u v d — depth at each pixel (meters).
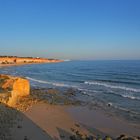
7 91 24.36
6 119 17.17
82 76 70.88
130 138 14.28
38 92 34.94
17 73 82.88
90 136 15.76
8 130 14.94
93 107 26.19
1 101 21.39
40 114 21.17
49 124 18.02
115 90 40.53
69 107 25.78
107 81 55.84
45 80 59.84
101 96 33.84
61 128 17.25
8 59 180.00
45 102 27.62
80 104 27.72
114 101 30.14
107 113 23.36
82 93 36.50
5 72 85.94
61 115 21.53
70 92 37.22
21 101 26.39
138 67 103.75
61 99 30.38
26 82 30.64
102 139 14.73
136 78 60.16
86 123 19.42
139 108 26.06
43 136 14.90
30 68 118.12
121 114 23.09
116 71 84.50
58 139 14.70
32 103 26.11
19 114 19.73
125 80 56.50
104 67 114.56
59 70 101.62
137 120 20.91
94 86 46.50
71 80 59.53
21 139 13.84
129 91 39.31
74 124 18.80
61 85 48.31
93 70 95.44
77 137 15.25
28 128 16.16
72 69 106.81
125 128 18.39
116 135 16.56
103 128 18.19
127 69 92.38
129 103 28.91
